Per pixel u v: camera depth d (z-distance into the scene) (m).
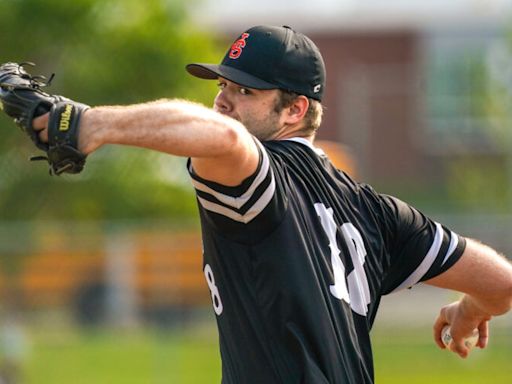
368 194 13.91
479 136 100.00
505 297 14.70
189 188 58.62
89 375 45.44
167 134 11.17
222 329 13.05
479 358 51.00
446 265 14.29
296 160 13.16
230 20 104.38
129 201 57.50
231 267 12.64
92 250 53.31
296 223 12.65
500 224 65.94
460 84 106.94
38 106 11.21
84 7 55.78
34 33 55.78
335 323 12.77
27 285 52.56
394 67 109.31
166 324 53.31
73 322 52.44
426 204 99.75
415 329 56.19
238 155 11.70
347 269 13.14
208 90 57.09
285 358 12.58
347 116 109.06
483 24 107.56
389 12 109.06
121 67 56.22
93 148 11.12
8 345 46.09
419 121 108.25
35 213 56.53
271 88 13.24
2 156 55.88
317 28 108.56
